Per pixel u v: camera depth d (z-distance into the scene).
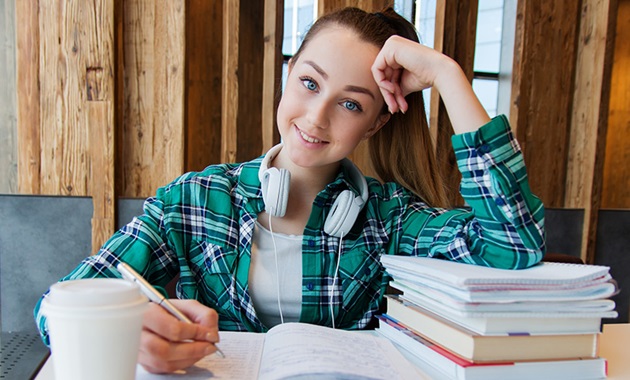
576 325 0.62
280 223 0.97
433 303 0.67
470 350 0.58
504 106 2.89
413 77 0.92
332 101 0.85
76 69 2.06
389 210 1.05
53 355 0.38
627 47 3.32
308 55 0.85
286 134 0.90
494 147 0.78
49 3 2.03
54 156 2.09
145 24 2.21
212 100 2.62
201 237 0.93
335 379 0.50
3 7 2.22
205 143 2.63
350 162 1.04
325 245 0.96
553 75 2.84
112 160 2.08
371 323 0.98
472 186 0.81
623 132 3.37
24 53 2.05
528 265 0.75
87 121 2.08
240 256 0.92
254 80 2.64
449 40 2.49
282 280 0.92
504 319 0.58
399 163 1.17
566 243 2.79
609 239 2.83
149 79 2.23
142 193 2.27
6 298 2.05
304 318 0.92
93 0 2.04
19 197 2.04
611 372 0.64
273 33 2.22
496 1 2.89
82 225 2.09
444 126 1.55
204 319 0.57
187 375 0.53
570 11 2.82
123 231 0.89
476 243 0.81
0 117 2.26
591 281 0.62
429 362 0.64
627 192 3.37
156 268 0.89
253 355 0.60
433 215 1.01
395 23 1.01
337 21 0.90
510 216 0.76
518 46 2.75
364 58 0.85
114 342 0.38
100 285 0.40
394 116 1.15
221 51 2.62
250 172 1.00
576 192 2.86
